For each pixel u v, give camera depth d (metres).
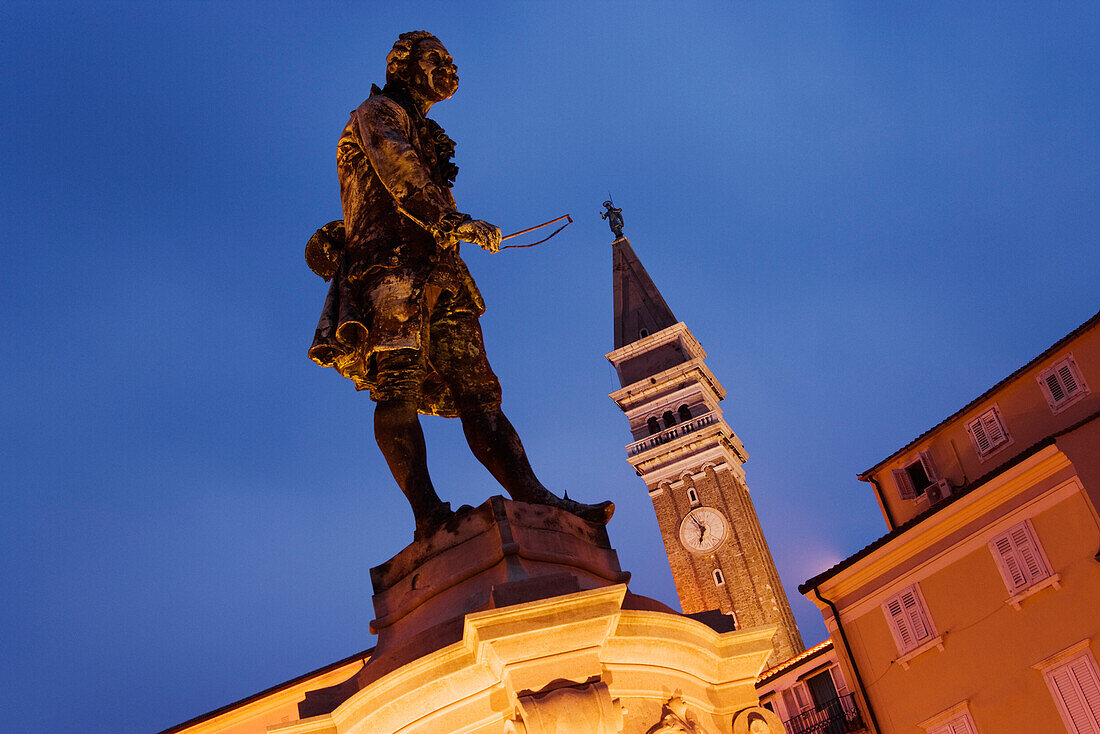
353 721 4.39
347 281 5.11
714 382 91.44
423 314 5.00
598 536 4.94
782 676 31.75
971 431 28.98
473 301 5.32
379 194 5.16
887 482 31.20
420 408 5.36
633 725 4.35
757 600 78.06
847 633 27.16
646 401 88.19
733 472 84.62
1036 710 23.00
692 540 81.38
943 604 25.11
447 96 5.62
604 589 4.20
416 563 4.69
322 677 24.30
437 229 4.75
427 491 4.79
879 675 26.23
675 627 4.62
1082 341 26.30
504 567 4.39
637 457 85.44
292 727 4.39
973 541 24.67
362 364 5.09
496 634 4.07
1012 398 27.94
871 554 26.67
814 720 30.09
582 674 4.16
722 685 4.90
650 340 91.12
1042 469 23.52
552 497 5.07
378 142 4.98
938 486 29.30
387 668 4.36
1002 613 23.89
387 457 4.84
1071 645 22.56
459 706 4.24
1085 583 22.50
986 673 24.00
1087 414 25.86
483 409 5.27
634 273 97.44
